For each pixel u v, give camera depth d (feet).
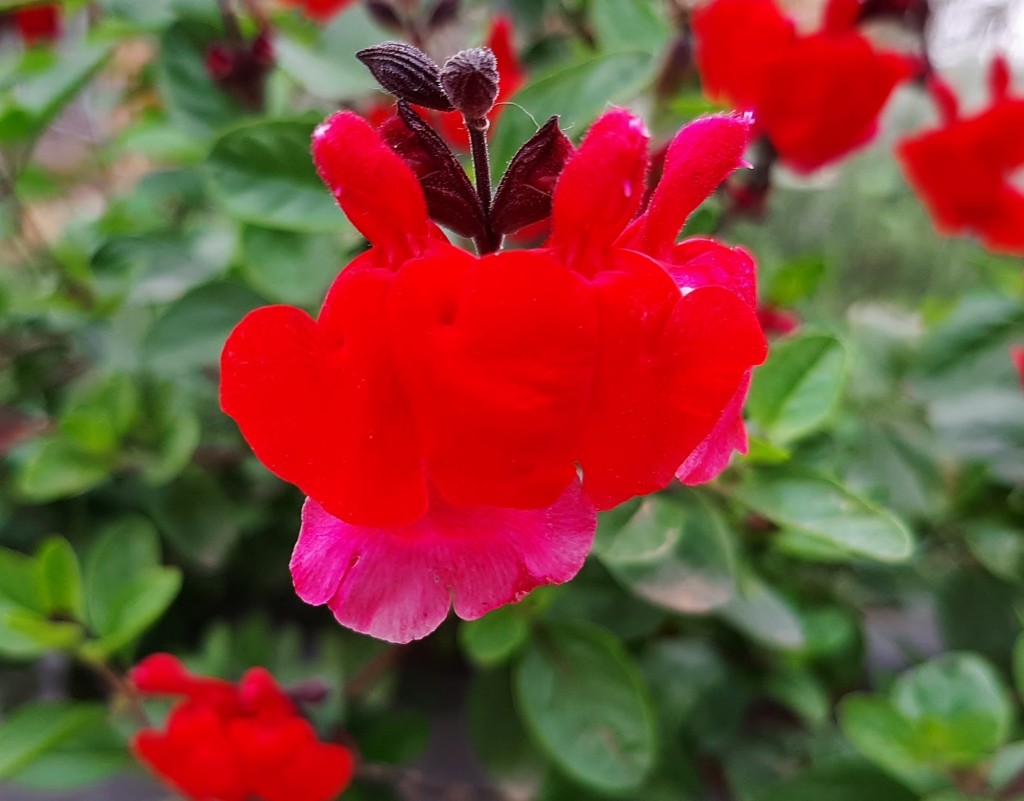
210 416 0.61
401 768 0.53
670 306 0.19
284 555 0.65
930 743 0.42
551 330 0.18
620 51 0.39
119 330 0.59
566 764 0.42
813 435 0.47
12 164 0.62
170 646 0.64
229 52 0.50
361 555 0.21
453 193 0.24
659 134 0.50
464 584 0.20
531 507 0.19
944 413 0.56
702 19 0.51
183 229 0.57
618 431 0.19
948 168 0.62
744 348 0.19
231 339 0.19
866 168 0.88
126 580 0.51
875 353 0.64
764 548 0.54
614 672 0.44
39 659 0.63
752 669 0.57
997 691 0.43
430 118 0.44
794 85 0.50
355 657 0.59
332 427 0.19
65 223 0.82
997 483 0.59
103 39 0.57
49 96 0.54
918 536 0.60
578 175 0.20
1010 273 0.64
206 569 0.56
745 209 0.57
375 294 0.19
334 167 0.21
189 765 0.40
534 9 0.56
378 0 0.49
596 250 0.20
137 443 0.57
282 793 0.40
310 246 0.45
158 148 0.58
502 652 0.44
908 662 0.65
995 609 0.57
